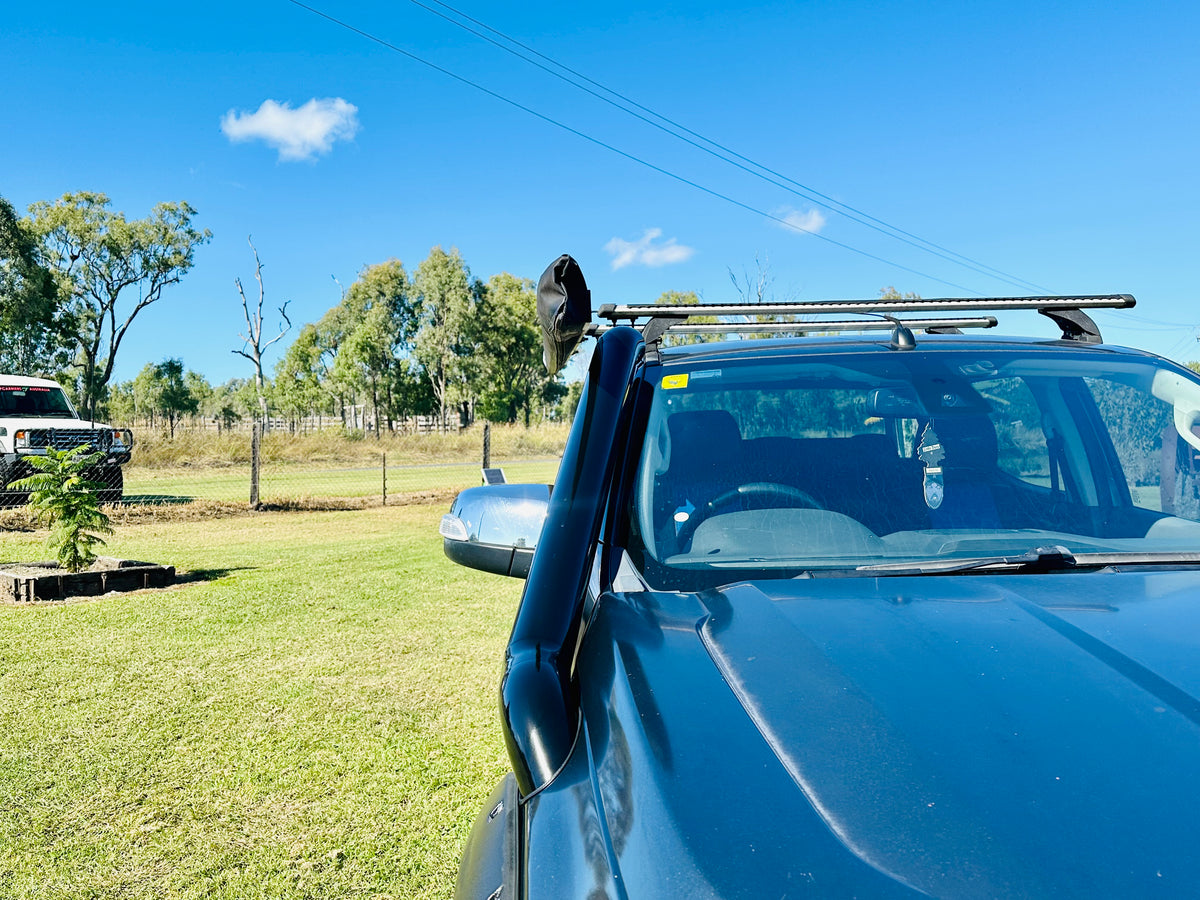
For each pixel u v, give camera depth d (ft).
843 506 6.33
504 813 4.95
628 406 6.68
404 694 16.30
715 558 5.94
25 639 20.35
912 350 7.45
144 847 10.82
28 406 52.37
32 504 27.63
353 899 9.66
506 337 289.33
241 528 42.63
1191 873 2.68
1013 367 7.30
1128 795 3.00
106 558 29.35
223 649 19.45
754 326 8.48
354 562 31.48
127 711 15.47
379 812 11.66
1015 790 3.06
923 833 2.92
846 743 3.39
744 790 3.23
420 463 99.60
